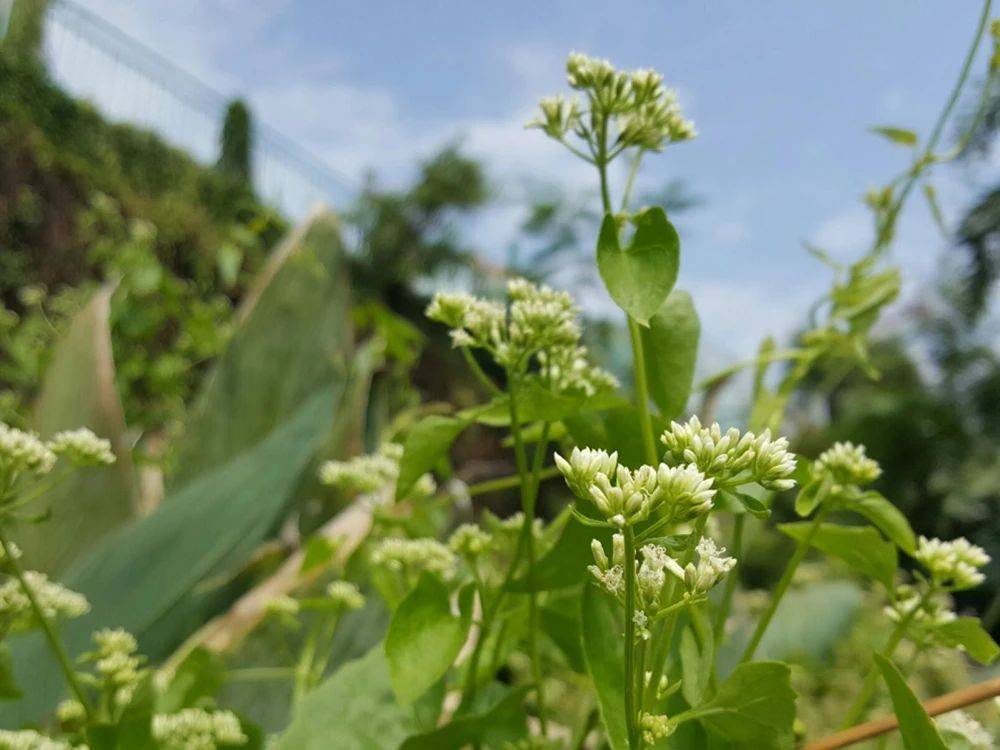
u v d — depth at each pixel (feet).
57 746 0.67
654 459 0.60
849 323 0.93
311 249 2.33
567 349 0.72
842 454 0.63
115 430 1.60
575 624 0.71
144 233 3.59
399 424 2.04
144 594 1.12
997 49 0.87
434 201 11.87
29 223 5.83
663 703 0.58
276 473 1.27
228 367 2.22
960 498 4.29
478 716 0.62
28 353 3.54
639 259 0.58
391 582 0.87
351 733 0.66
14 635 0.86
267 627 1.08
